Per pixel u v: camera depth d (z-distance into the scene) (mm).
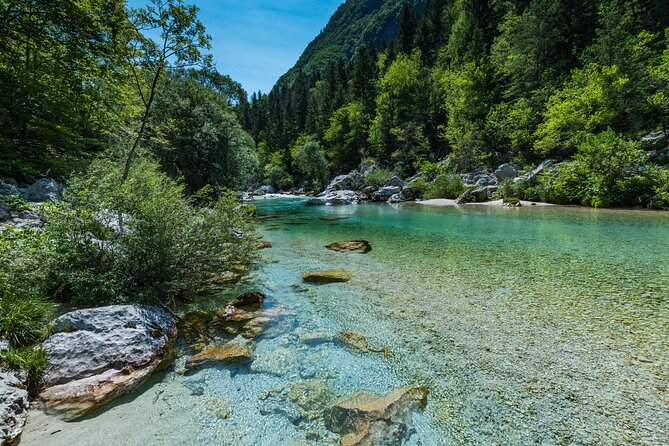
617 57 26078
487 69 43344
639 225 11953
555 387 3234
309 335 4555
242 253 7531
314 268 8016
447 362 3752
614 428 2684
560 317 4797
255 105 108125
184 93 22656
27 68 11984
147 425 2850
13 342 3537
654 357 3693
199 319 5113
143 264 5441
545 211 17594
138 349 3785
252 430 2805
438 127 42281
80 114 14336
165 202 5789
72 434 2705
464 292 6020
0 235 4961
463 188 28938
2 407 2688
